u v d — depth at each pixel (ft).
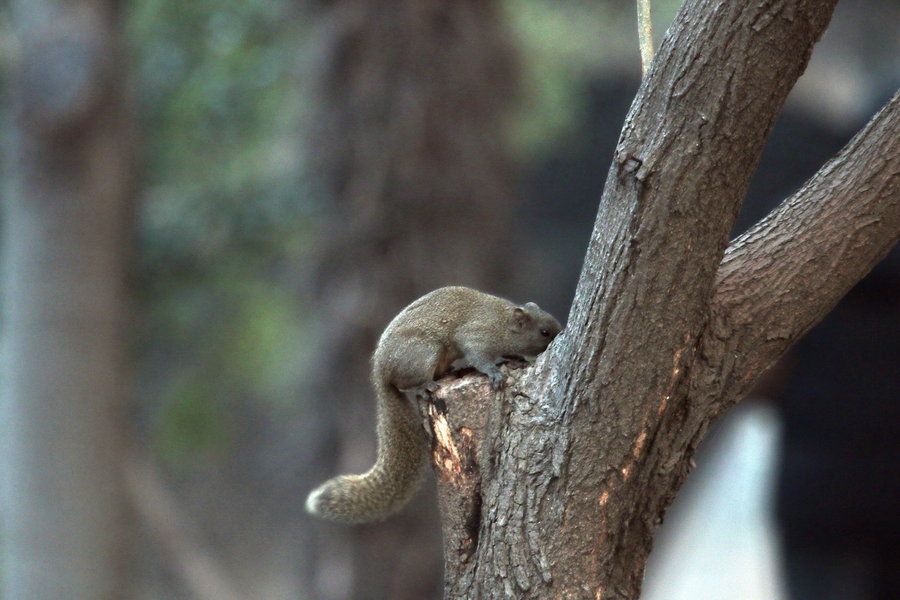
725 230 14.84
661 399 15.38
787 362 30.55
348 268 49.42
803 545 30.86
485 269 49.70
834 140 34.42
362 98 49.06
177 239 57.57
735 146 14.37
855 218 16.21
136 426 63.26
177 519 62.23
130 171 51.85
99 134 49.52
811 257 16.25
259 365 64.13
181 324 60.80
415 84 48.96
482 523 16.31
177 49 56.13
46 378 49.78
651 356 15.15
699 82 14.28
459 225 49.01
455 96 49.32
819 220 16.39
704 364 15.85
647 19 16.80
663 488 15.94
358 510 20.56
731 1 14.11
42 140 48.85
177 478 79.20
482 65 50.03
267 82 56.03
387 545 48.80
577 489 15.65
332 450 50.11
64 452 49.98
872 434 29.43
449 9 49.67
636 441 15.49
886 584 29.96
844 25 71.56
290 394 66.08
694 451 16.12
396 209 48.78
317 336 50.70
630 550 16.10
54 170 49.21
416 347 21.12
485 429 16.62
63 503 50.03
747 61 14.10
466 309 22.43
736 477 71.67
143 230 57.41
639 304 14.97
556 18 64.64
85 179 49.47
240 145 58.34
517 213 52.54
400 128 48.75
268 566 80.79
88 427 50.29
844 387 29.73
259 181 57.82
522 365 21.81
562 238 76.07
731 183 14.56
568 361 15.67
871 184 16.22
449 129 49.16
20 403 50.08
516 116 52.60
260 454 73.10
